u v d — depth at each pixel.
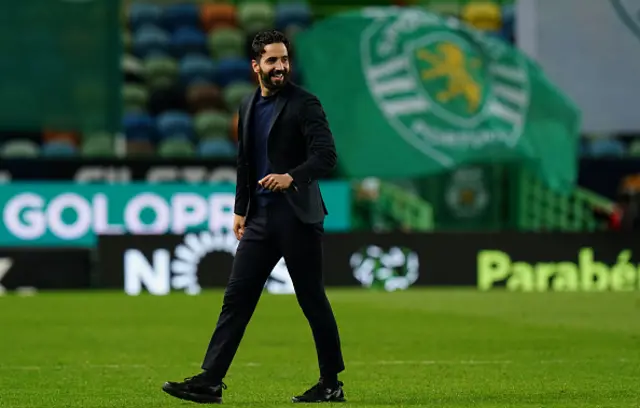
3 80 74.50
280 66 22.62
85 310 55.94
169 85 97.50
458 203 86.75
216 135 91.19
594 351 37.41
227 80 98.31
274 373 31.22
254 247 23.08
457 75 81.44
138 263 70.12
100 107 75.31
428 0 108.88
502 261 74.00
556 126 82.12
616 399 24.86
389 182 86.00
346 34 81.62
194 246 70.75
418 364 33.34
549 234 74.69
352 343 40.41
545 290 73.38
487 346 39.22
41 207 71.69
